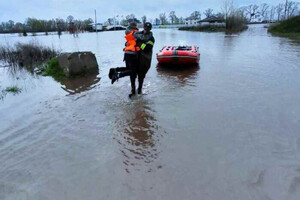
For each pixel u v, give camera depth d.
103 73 9.11
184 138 4.14
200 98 5.99
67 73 8.56
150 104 5.70
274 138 4.06
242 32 39.72
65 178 3.26
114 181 3.16
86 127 4.66
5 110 5.69
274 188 2.96
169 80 7.84
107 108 5.55
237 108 5.32
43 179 3.26
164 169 3.37
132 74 6.13
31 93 6.96
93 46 19.41
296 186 2.98
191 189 2.97
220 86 6.97
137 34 6.00
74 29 43.22
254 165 3.39
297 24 30.12
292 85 6.88
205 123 4.64
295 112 5.04
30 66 11.47
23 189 3.09
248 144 3.90
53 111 5.50
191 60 9.78
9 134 4.49
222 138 4.10
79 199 2.89
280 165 3.38
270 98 5.87
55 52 13.56
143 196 2.89
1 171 3.45
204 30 49.19
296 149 3.74
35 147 4.03
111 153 3.78
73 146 4.02
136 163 3.52
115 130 4.50
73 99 6.26
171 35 36.19
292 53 13.02
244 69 9.15
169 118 4.91
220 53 13.92
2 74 9.95
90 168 3.44
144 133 4.35
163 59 9.96
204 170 3.31
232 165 3.40
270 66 9.55
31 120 5.07
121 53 14.85
